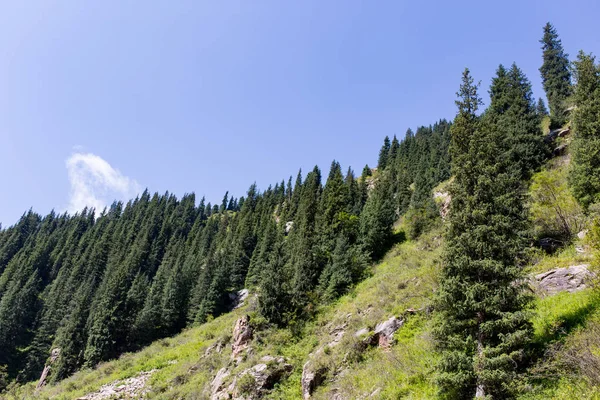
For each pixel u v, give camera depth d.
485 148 14.32
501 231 12.38
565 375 9.85
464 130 14.93
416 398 13.12
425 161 81.44
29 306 73.69
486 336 11.39
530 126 33.97
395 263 32.53
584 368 9.23
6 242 116.69
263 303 28.62
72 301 70.06
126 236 110.75
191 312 57.41
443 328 12.00
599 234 12.61
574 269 15.03
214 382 22.53
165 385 26.62
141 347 51.41
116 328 52.44
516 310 11.34
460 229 13.15
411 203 48.59
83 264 91.56
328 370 18.94
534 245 19.45
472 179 13.66
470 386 11.38
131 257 85.44
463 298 11.87
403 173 80.25
